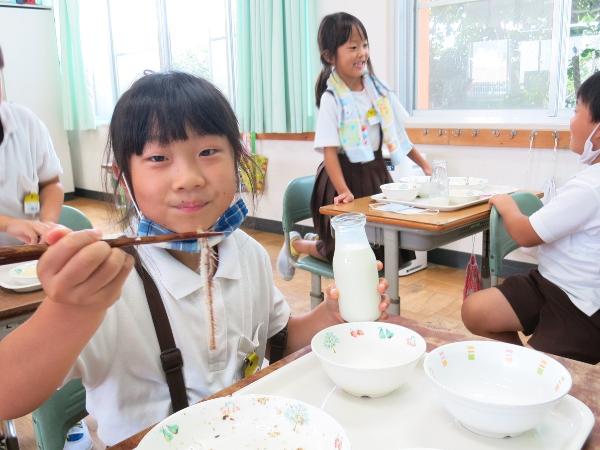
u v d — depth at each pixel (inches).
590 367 28.7
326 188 88.8
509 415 21.8
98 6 228.5
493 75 122.6
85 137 245.8
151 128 27.6
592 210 56.1
